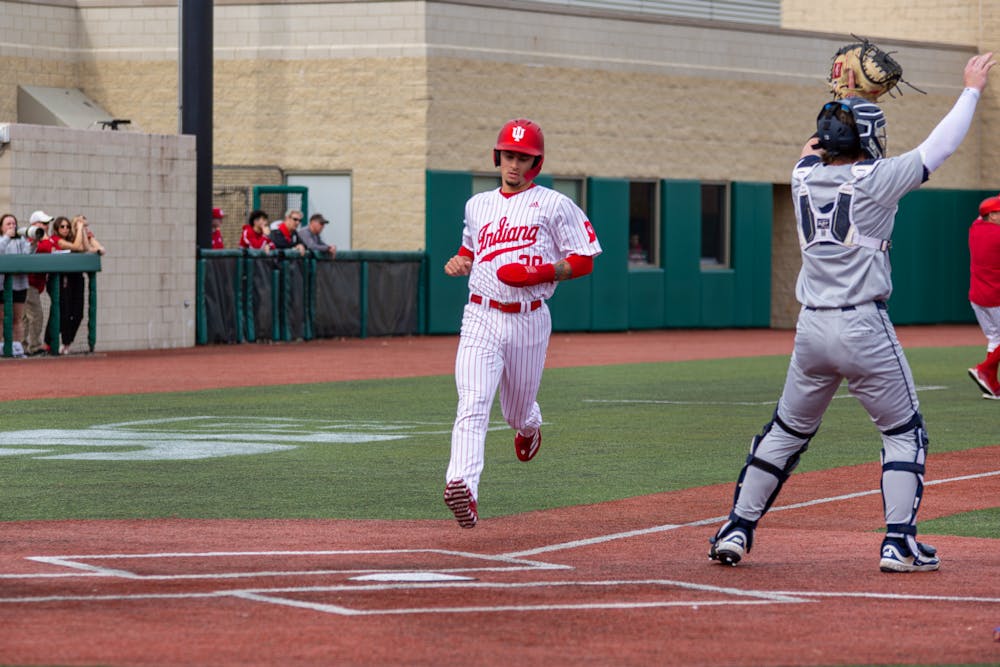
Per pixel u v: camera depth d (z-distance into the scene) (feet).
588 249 83.51
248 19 288.10
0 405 152.76
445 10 280.92
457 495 78.69
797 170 74.84
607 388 178.40
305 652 56.49
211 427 135.23
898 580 71.82
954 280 358.64
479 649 57.41
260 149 288.10
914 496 74.08
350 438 127.65
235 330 252.01
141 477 105.40
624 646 58.18
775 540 82.99
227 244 286.25
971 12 363.76
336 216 285.84
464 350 82.99
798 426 75.25
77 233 216.74
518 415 87.51
